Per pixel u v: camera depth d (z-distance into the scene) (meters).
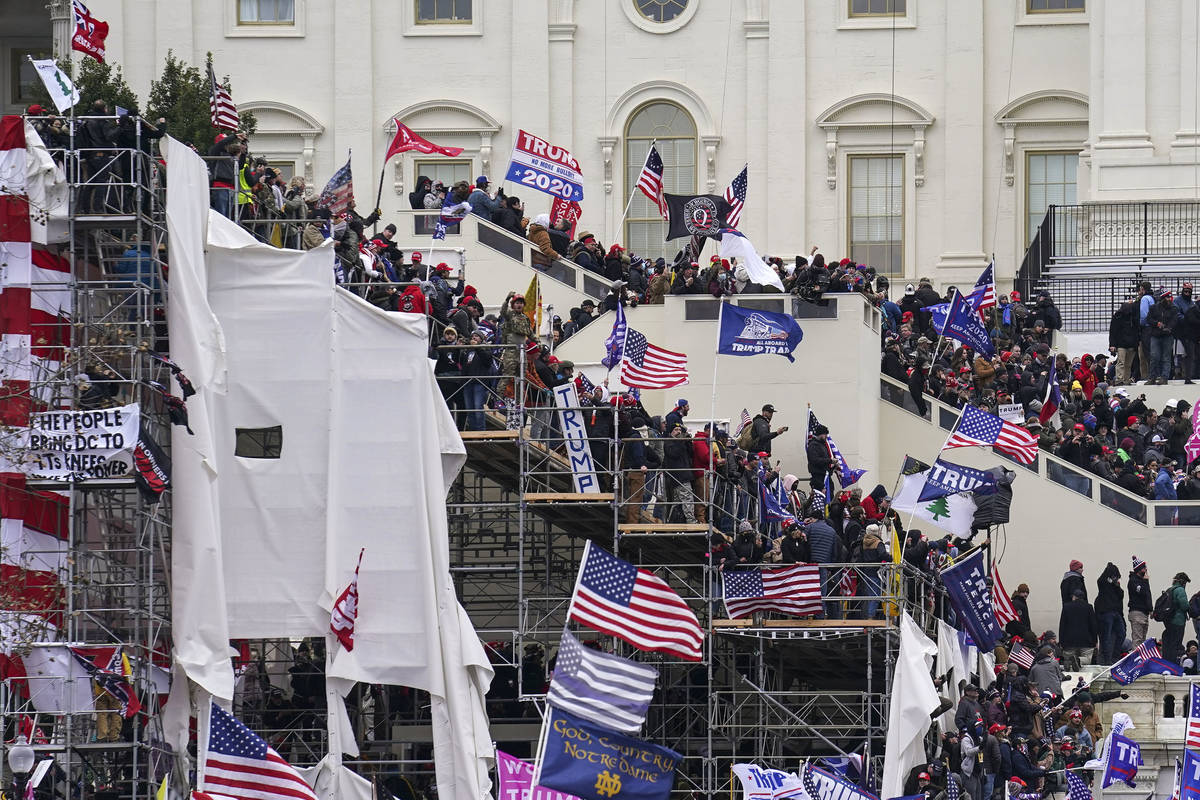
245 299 163.38
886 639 166.00
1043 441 196.00
